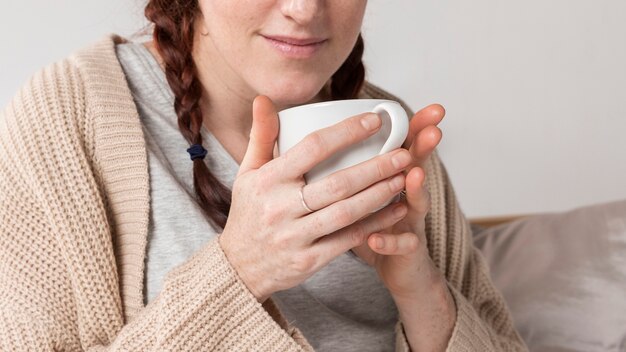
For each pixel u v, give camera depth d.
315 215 0.79
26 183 1.00
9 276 0.99
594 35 2.45
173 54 1.08
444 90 2.42
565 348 1.72
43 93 1.04
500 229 2.03
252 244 0.85
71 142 1.02
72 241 1.00
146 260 1.04
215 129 1.12
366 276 1.15
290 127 0.80
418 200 0.88
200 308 0.89
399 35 2.36
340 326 1.13
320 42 0.95
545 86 2.46
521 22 2.42
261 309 0.90
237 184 0.84
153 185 1.05
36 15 2.05
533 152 2.49
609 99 2.48
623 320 1.72
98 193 1.03
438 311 1.07
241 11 0.93
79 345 1.02
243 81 1.06
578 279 1.80
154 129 1.09
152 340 0.91
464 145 2.46
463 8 2.38
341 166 0.79
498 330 1.26
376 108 0.78
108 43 1.15
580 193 2.52
